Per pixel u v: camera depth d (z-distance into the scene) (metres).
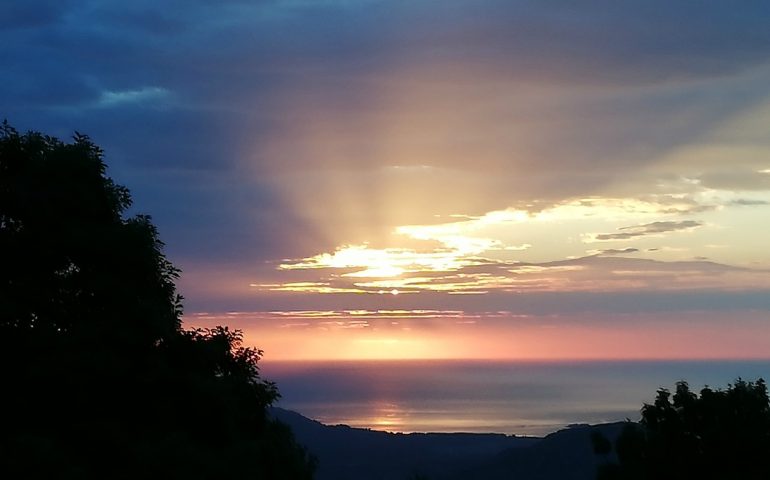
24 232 19.28
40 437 15.62
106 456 16.78
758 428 20.89
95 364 17.64
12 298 18.44
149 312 19.25
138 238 20.03
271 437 20.66
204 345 21.23
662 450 21.19
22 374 17.98
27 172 19.72
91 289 19.28
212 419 19.31
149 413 18.69
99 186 20.50
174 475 16.14
